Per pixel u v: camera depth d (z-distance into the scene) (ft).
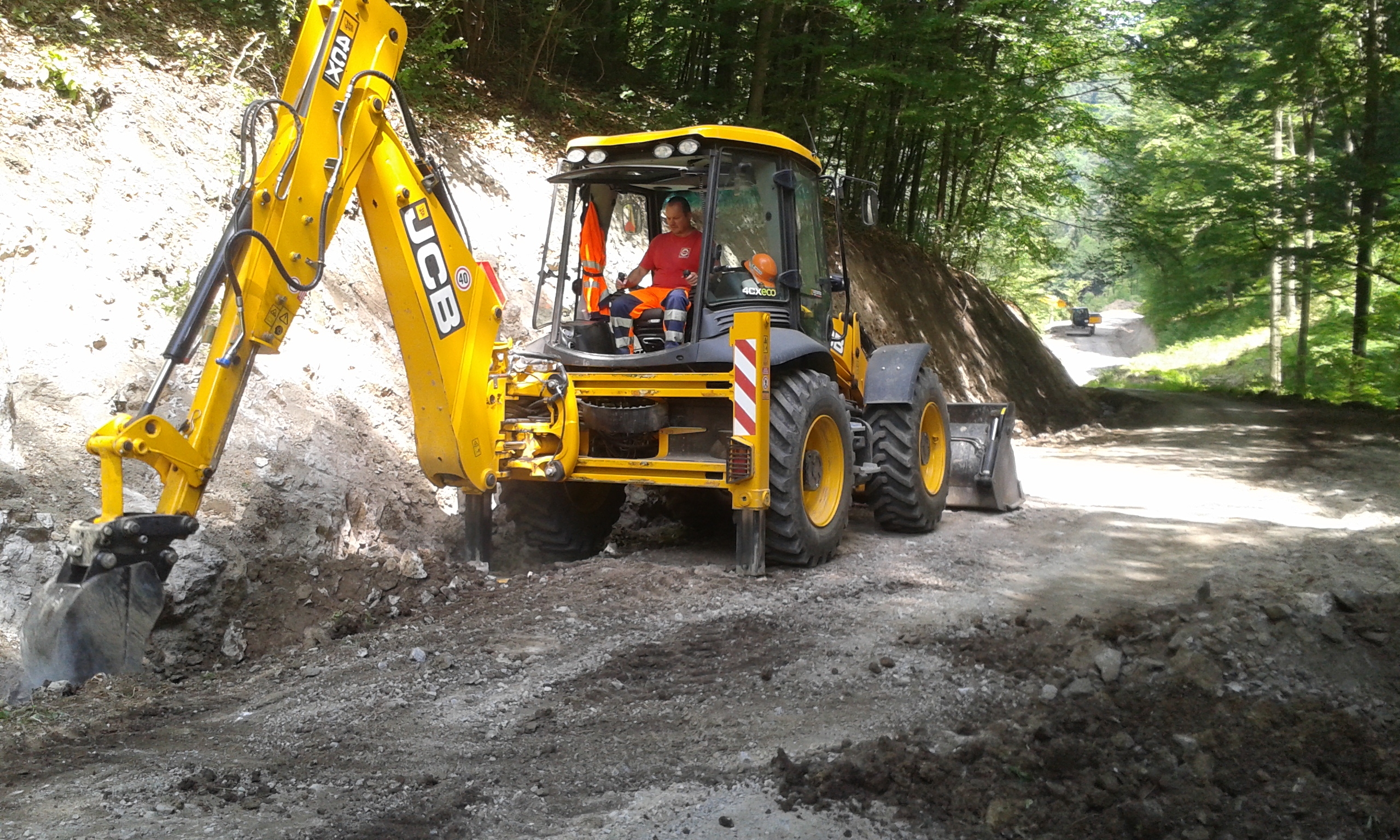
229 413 13.79
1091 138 68.23
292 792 10.30
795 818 9.80
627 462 19.19
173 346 13.29
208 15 27.58
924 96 51.29
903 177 64.13
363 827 9.55
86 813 9.65
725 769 11.02
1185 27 61.11
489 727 12.23
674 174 20.27
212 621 15.15
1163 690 12.96
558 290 20.84
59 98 21.27
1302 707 12.41
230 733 11.91
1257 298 94.22
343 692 13.33
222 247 13.51
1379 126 59.82
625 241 22.09
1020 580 19.19
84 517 15.55
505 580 18.85
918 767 10.76
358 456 20.22
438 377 17.43
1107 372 112.68
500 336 27.27
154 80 23.77
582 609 16.97
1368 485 30.45
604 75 44.62
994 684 13.58
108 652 12.97
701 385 19.03
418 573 18.21
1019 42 50.62
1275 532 22.86
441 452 18.07
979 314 65.36
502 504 21.07
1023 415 59.36
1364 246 63.00
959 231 70.44
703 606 17.03
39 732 11.50
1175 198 73.20
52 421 16.48
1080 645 14.30
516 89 36.81
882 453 23.20
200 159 23.25
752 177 20.11
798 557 19.53
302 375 20.59
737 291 20.02
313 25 15.02
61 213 19.40
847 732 12.04
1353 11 58.34
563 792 10.50
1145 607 16.93
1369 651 13.83
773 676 13.91
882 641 15.38
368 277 24.80
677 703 13.04
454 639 15.53
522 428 18.88
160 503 13.46
